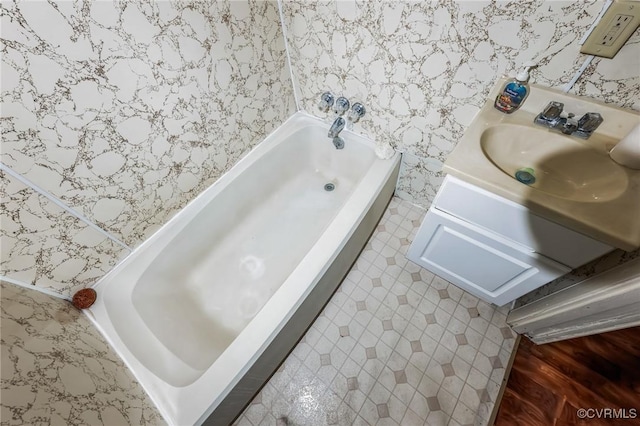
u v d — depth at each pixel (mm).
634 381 1221
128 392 854
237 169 1483
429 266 1444
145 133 1016
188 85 1083
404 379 1261
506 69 969
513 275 1094
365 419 1186
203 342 1204
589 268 998
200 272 1458
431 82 1151
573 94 911
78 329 927
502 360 1289
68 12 707
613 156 838
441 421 1168
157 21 897
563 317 1062
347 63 1321
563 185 948
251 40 1253
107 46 809
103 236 1042
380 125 1474
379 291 1496
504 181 817
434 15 971
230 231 1570
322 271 1133
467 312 1418
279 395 1244
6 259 804
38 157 774
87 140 863
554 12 792
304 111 1752
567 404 1182
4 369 597
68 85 768
